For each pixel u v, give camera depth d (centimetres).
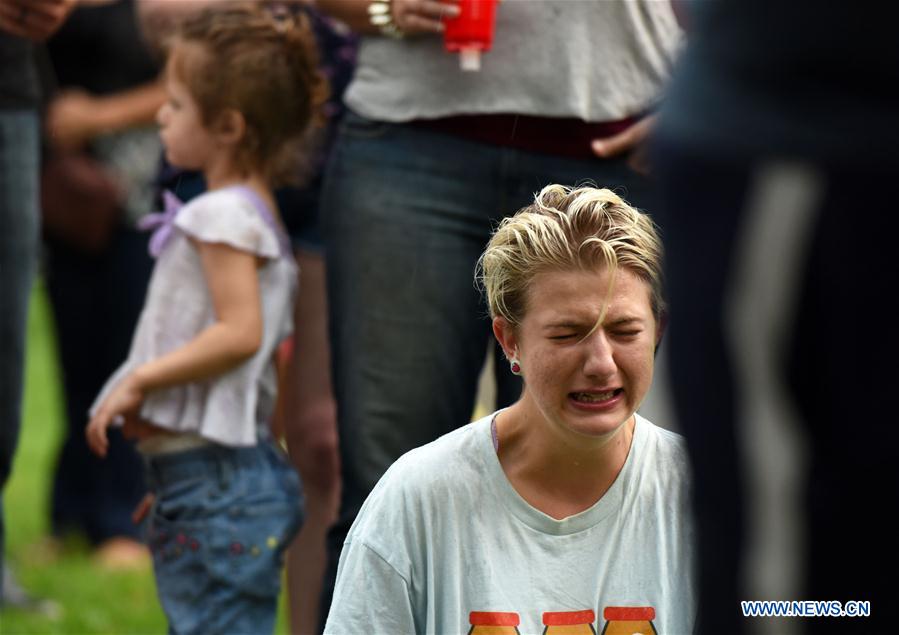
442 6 1012
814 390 515
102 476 1825
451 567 772
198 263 1137
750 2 531
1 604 1536
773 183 514
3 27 1249
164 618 1538
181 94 1176
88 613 1535
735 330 517
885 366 505
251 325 1111
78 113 1730
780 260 512
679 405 536
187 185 1377
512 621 768
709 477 527
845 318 507
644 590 777
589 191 773
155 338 1134
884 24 512
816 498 513
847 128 509
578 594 773
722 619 527
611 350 746
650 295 761
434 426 1067
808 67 521
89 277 1812
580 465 769
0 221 1264
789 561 517
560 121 1048
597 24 1039
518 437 782
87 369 1831
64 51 1730
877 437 506
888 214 503
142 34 1678
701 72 542
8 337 1273
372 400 1062
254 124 1170
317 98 1216
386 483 794
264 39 1181
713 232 524
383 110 1067
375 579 776
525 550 773
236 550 1093
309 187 1327
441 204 1055
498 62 1037
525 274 755
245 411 1113
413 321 1056
